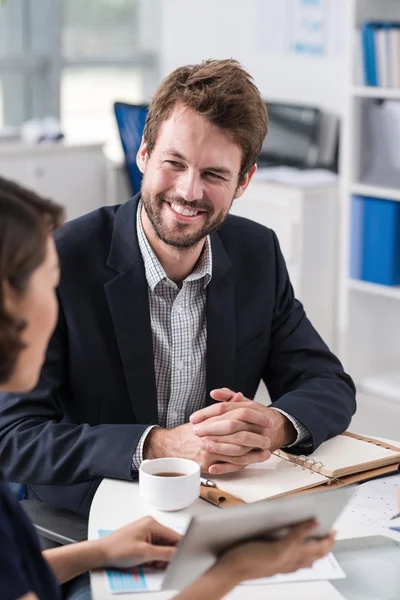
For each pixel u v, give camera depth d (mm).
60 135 5699
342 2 5129
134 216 2166
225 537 1287
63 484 1890
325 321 5051
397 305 5031
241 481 1801
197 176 1998
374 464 1898
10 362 1109
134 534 1524
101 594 1406
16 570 1136
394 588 1431
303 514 1331
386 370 5043
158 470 1759
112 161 5789
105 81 6621
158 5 6551
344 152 4699
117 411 2115
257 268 2303
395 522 1648
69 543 1684
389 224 4559
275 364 2348
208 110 1969
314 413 2006
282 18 5504
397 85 4461
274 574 1372
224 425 1829
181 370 2160
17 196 1158
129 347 2086
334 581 1447
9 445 1948
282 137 5441
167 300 2150
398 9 4715
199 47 6180
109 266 2113
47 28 6289
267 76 5676
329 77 5281
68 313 2070
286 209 4855
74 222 2166
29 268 1107
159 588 1427
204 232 2061
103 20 6500
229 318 2207
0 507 1172
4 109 6328
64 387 2127
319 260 4926
